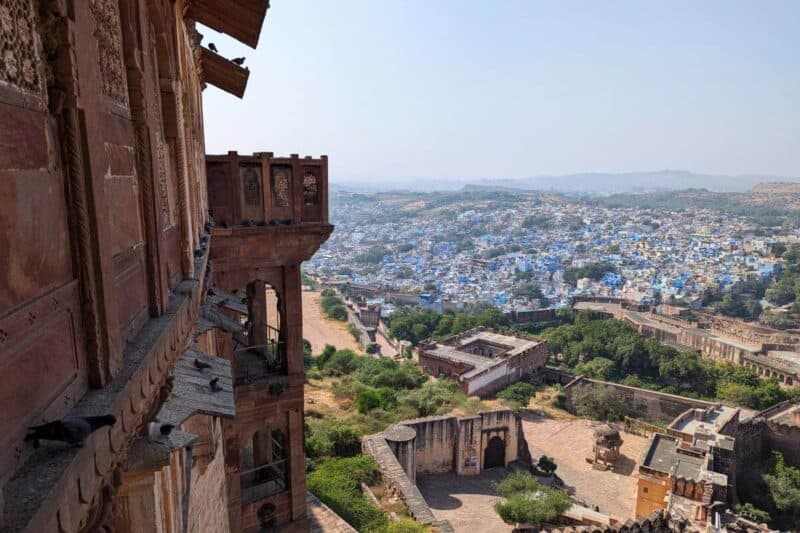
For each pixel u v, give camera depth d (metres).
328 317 104.62
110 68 5.12
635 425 64.31
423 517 29.97
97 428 3.42
